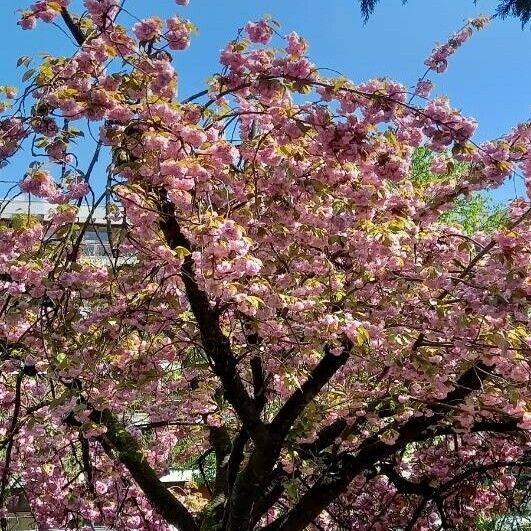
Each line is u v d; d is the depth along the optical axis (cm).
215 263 343
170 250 363
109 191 368
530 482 750
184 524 543
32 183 358
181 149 354
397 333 439
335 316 419
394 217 460
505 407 502
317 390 471
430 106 376
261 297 407
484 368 505
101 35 366
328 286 441
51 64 372
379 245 430
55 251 404
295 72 380
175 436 692
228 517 489
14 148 355
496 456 723
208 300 427
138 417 702
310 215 421
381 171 400
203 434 650
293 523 523
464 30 467
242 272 346
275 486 560
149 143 339
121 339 502
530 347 437
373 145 386
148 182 375
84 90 355
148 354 523
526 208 483
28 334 467
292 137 395
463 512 771
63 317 429
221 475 581
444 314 430
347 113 382
